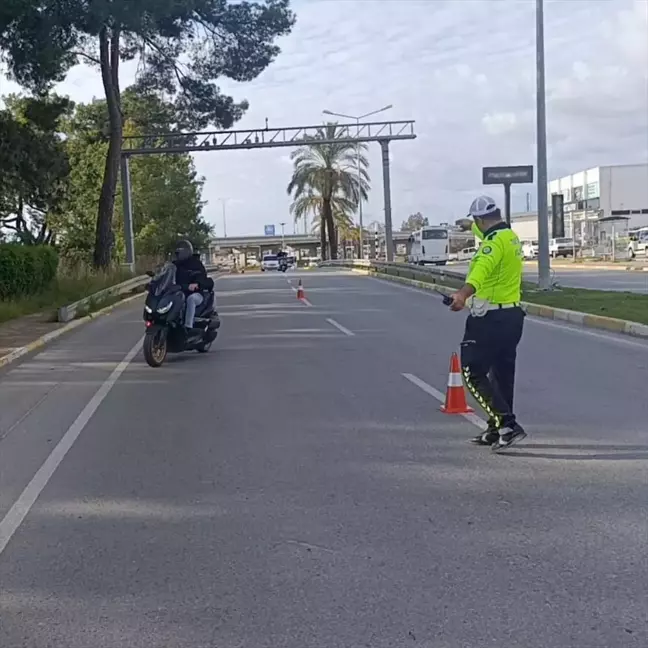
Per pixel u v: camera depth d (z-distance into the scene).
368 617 4.43
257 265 105.19
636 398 10.00
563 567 5.03
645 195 84.50
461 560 5.17
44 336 18.14
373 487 6.71
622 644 4.09
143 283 34.59
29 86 31.31
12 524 6.07
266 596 4.72
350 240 103.75
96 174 55.19
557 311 19.66
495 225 7.66
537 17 24.45
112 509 6.35
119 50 36.66
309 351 14.73
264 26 36.47
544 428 8.53
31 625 4.45
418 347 14.97
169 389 11.43
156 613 4.55
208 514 6.16
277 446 8.09
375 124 44.19
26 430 9.24
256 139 41.75
